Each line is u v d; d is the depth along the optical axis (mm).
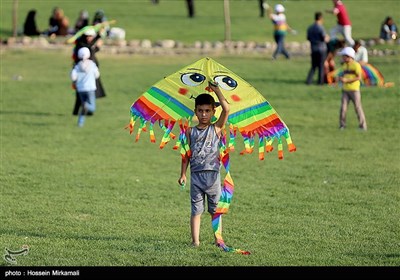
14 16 58250
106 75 46062
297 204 20656
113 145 29672
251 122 15602
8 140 29906
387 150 29344
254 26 67312
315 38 43062
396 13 72875
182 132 15453
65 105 38000
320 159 27484
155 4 77625
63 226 17719
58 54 53562
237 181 23750
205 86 15766
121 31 59000
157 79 44875
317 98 40156
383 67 48844
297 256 15453
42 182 22922
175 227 17844
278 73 46906
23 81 44031
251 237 17078
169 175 24609
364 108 37844
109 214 19109
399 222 18734
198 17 71500
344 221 18797
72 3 76375
